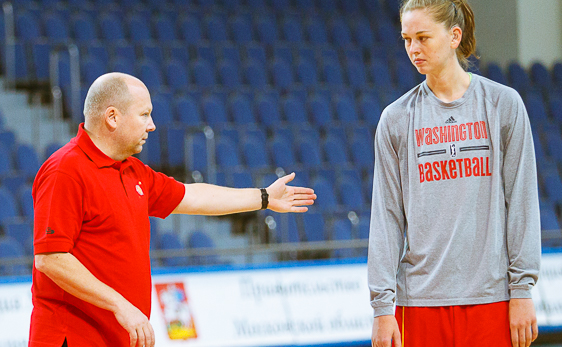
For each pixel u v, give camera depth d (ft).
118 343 19.31
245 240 62.64
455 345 17.43
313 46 96.02
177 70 79.00
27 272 49.60
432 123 17.88
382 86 92.43
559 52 103.50
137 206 20.01
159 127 67.72
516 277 16.90
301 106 79.82
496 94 17.48
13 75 72.54
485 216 17.31
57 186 18.47
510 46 102.42
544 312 50.39
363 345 47.55
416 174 17.94
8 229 52.08
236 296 46.24
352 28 103.71
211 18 92.63
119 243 19.26
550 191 74.59
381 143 18.61
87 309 18.94
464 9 18.06
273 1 104.01
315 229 61.52
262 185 65.16
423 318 17.78
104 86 19.47
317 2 107.45
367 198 69.72
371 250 18.37
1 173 59.57
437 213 17.62
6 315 41.63
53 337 18.81
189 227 63.57
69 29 80.38
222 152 67.82
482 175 17.37
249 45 89.45
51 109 71.82
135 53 79.82
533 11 102.42
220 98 77.71
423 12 17.26
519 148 17.15
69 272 17.95
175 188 21.88
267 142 72.02
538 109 90.63
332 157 73.36
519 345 16.89
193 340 44.19
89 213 18.92
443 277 17.47
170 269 45.57
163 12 91.66
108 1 89.35
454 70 17.81
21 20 77.20
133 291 19.40
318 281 48.49
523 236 16.93
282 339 45.98
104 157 19.52
